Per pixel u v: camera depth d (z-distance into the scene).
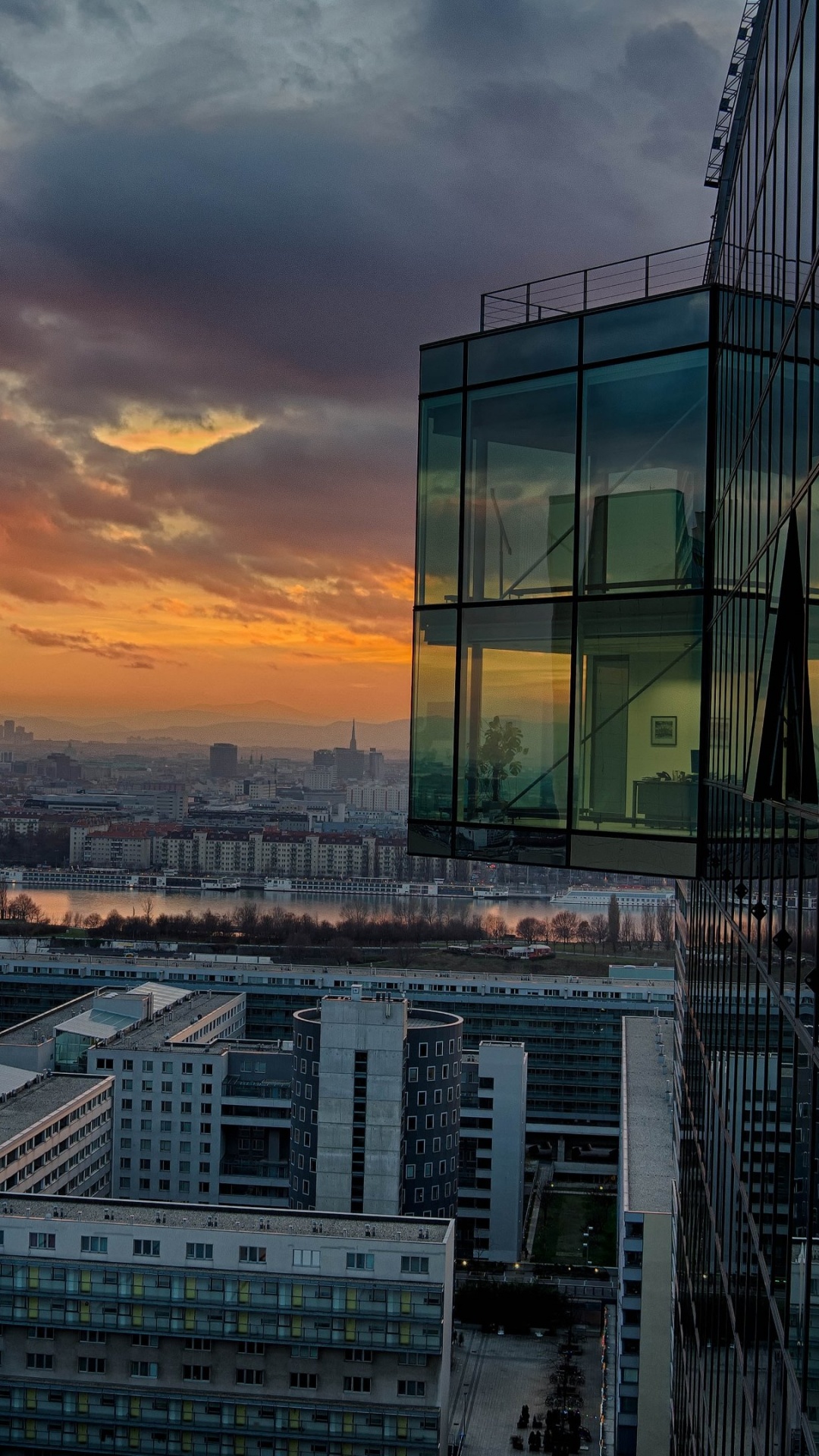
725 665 28.09
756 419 26.06
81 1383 128.62
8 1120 186.62
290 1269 127.69
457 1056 186.62
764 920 25.34
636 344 30.23
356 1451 126.19
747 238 28.83
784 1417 23.25
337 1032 179.00
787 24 24.45
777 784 23.98
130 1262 128.75
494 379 32.16
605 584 30.38
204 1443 127.44
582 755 30.27
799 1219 22.38
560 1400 167.88
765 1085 25.61
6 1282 129.38
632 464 29.98
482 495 32.09
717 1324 35.38
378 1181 177.88
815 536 21.41
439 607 32.62
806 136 22.42
